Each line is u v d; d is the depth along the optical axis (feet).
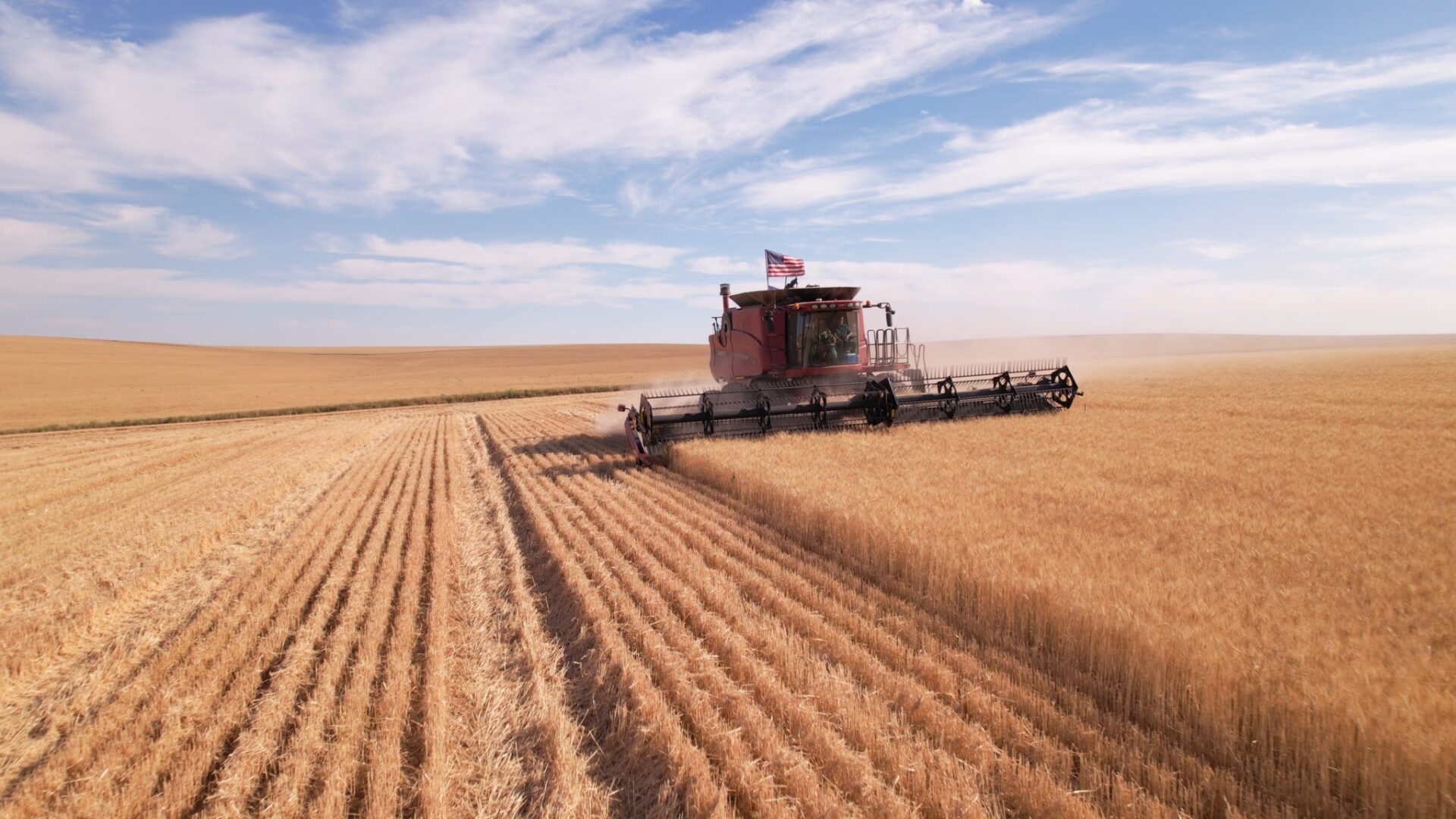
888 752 15.33
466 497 48.26
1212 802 13.52
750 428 56.95
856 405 58.75
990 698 16.81
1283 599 19.11
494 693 20.12
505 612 26.25
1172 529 26.27
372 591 28.68
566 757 16.57
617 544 32.19
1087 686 17.75
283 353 397.60
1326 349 290.76
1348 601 18.92
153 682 21.20
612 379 205.36
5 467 72.02
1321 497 30.71
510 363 317.63
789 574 25.95
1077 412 67.51
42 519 44.21
